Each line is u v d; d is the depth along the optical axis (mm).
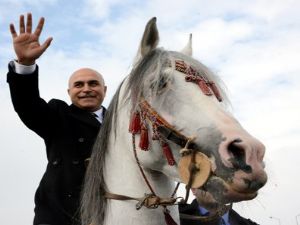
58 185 3307
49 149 3555
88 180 2938
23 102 3242
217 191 2295
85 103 3738
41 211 3279
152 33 2857
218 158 2299
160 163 2676
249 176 2170
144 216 2686
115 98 2986
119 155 2859
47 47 3078
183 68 2689
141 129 2662
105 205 2857
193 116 2482
